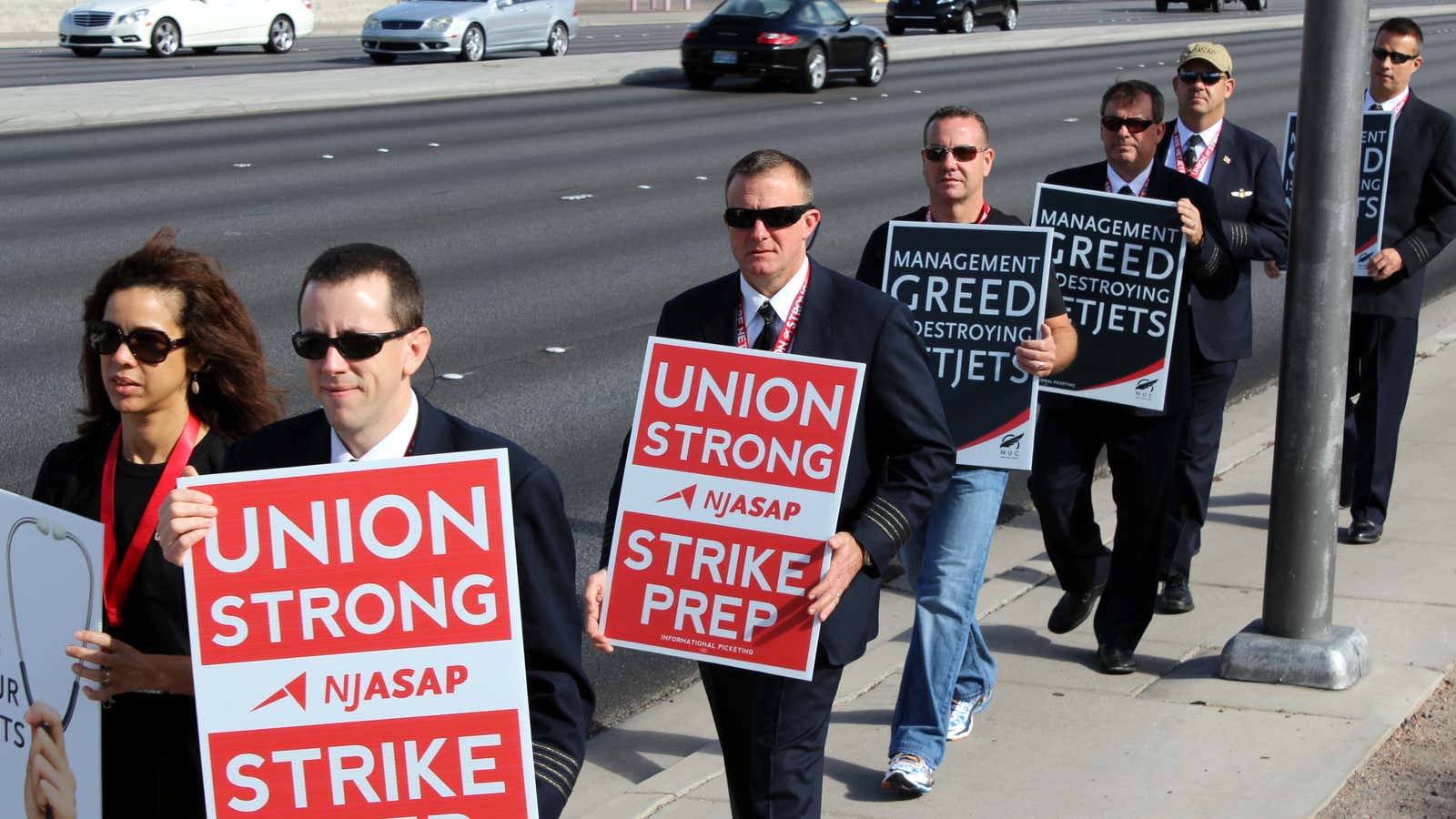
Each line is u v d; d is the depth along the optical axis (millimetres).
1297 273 5473
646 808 4859
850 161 19297
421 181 17250
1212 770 4980
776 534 3781
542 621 2973
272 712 2928
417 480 2930
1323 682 5551
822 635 3869
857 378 3750
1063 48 36938
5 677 3227
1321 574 5648
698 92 26953
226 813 2926
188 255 3461
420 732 2924
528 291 12211
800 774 3902
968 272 5199
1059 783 4926
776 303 3994
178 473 3381
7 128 20344
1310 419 5547
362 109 23562
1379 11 47594
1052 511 5871
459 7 30141
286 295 11656
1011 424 5059
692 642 3824
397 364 2990
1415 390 9852
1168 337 5742
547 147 20125
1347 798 4801
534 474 3000
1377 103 7266
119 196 15789
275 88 24266
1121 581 5781
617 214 15570
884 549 3795
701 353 3828
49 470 3488
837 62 27359
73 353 10039
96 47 31375
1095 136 21578
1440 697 5551
